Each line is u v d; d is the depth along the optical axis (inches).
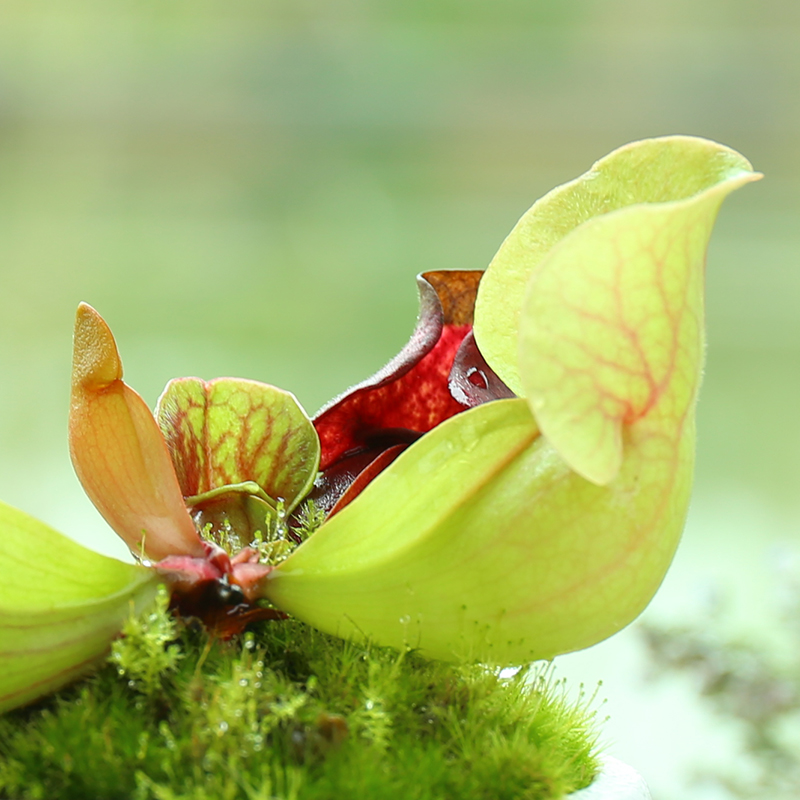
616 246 14.1
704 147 14.8
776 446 79.3
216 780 14.3
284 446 16.3
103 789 14.4
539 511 14.5
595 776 15.3
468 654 14.8
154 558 15.2
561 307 14.0
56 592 14.5
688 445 14.6
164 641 14.6
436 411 16.6
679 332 14.4
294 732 14.5
